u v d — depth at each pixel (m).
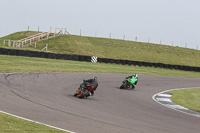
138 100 45.59
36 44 179.12
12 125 22.16
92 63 109.94
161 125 29.08
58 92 42.66
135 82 58.00
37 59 95.81
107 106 36.69
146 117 32.44
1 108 27.23
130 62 123.94
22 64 74.19
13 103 30.23
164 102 46.88
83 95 39.97
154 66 128.62
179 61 195.25
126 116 31.59
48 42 185.38
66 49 178.75
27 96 35.47
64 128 23.48
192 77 102.38
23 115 25.86
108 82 63.62
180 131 27.48
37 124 23.39
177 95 56.78
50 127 23.06
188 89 68.50
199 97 57.56
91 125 25.45
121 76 78.00
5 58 85.44
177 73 112.25
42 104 31.94
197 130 28.88
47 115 27.12
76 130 23.33
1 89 37.56
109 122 27.55
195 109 43.25
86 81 41.53
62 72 68.88
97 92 48.69
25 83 46.06
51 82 51.78
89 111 31.70
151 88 63.16
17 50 100.38
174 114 36.91
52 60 99.81
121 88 57.09
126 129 25.59
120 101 42.41
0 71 55.66
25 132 20.91
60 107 31.73
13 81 46.16
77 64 96.19
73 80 58.56
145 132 25.42
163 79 84.12
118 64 121.88
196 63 197.62
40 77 55.69
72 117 27.64
